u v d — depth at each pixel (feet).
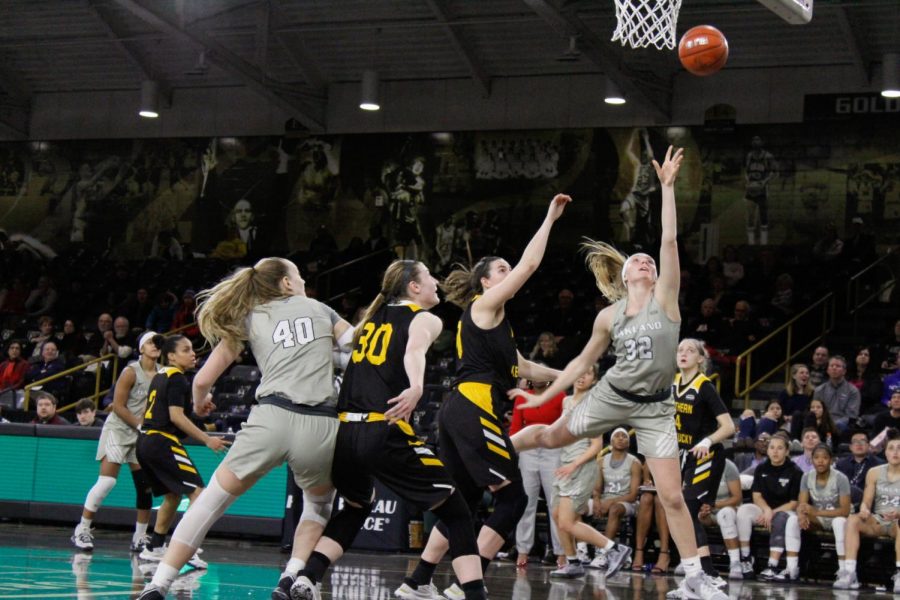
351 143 80.18
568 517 32.71
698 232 72.54
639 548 37.27
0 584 22.40
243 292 18.37
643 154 73.72
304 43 74.74
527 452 36.01
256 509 38.70
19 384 63.05
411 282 18.86
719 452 28.09
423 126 78.23
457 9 67.05
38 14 73.36
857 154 69.87
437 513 18.39
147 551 30.12
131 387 33.27
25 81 85.51
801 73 70.23
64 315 78.89
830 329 64.85
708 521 37.88
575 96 75.15
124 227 84.94
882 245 69.10
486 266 21.22
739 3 62.13
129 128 84.94
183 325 71.41
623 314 20.72
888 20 61.77
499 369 20.10
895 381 49.55
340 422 18.11
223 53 67.92
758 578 36.78
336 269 76.48
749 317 62.59
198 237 83.30
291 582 18.66
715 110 71.61
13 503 42.29
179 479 29.48
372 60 76.18
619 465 38.42
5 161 87.61
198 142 83.66
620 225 74.02
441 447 20.27
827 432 41.39
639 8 30.09
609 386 20.93
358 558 35.19
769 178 71.36
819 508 35.88
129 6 61.41
